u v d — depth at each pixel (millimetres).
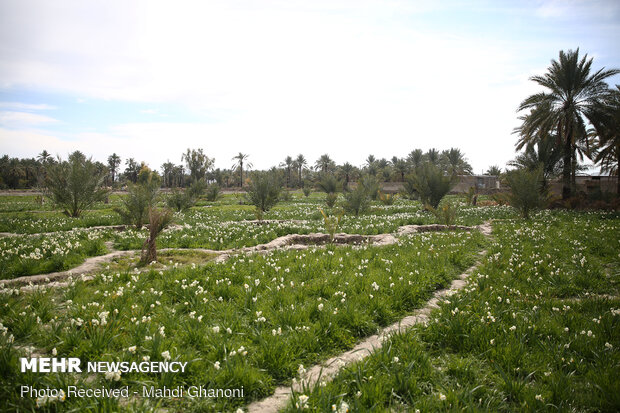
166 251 10430
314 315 5199
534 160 29047
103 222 17094
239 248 11273
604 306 5539
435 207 24344
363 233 14203
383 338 4297
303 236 12914
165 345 4027
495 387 3506
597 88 25453
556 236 12367
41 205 32156
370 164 89938
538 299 5938
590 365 3764
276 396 3482
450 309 5203
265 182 24188
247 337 4480
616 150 28188
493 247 10555
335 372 3809
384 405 3242
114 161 114438
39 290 5727
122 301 5449
